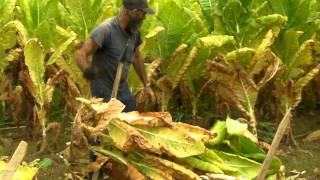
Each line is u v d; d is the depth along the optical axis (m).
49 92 5.37
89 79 4.11
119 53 4.18
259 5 6.28
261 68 5.34
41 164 4.47
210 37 5.29
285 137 5.94
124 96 4.36
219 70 5.30
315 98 7.26
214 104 6.70
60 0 7.45
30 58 5.23
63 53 5.52
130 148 3.56
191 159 3.73
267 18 5.40
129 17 4.08
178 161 3.73
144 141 3.57
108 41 4.14
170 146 3.62
